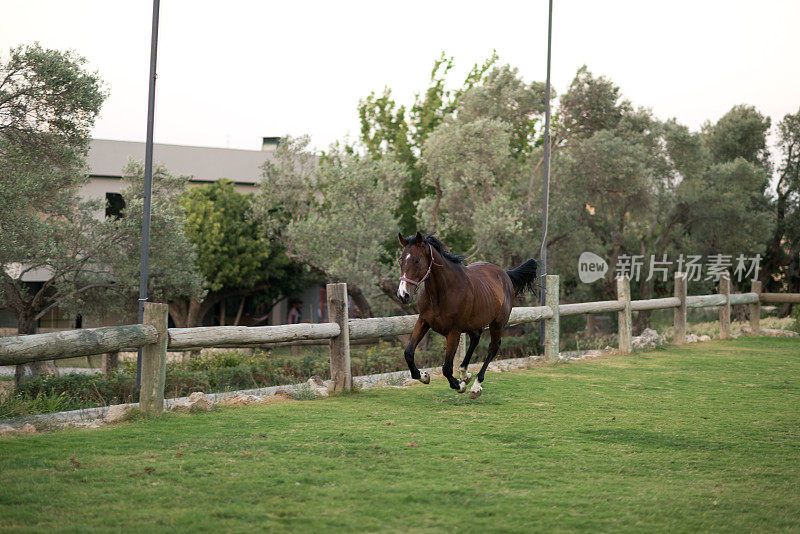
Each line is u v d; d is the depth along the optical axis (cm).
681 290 1575
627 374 1056
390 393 836
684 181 2522
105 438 545
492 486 432
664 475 474
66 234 1680
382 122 3011
